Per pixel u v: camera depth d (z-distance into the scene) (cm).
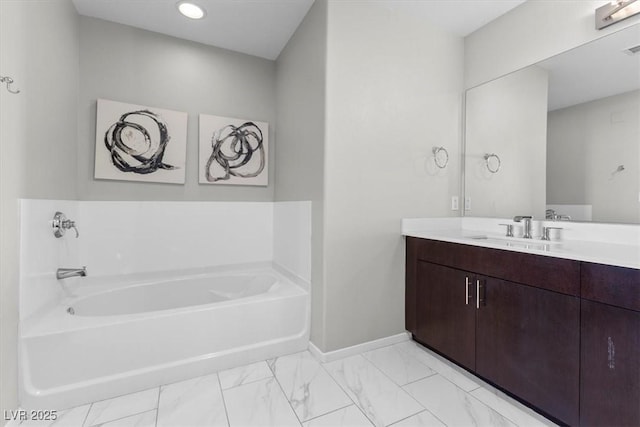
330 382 164
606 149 161
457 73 236
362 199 195
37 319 151
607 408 111
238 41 246
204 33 235
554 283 129
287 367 179
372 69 197
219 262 256
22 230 138
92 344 145
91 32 213
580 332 120
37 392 135
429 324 195
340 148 186
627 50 153
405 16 211
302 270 212
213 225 254
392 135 206
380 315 205
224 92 257
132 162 223
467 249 169
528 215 196
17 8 135
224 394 153
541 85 188
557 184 181
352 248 193
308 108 205
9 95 129
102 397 146
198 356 169
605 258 112
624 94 154
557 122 181
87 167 212
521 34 200
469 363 168
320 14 188
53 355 139
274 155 277
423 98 219
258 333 186
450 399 150
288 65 243
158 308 224
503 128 210
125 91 223
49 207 165
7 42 128
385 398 150
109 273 218
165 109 235
